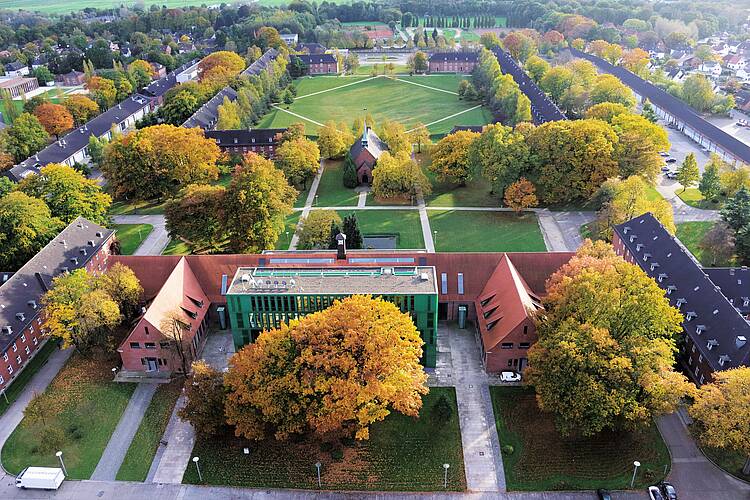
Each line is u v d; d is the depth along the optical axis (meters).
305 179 189.38
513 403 97.56
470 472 86.06
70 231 132.50
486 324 107.62
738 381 79.94
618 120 176.75
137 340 104.25
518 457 88.00
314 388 86.25
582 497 81.88
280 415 86.56
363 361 87.31
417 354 92.75
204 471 87.31
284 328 92.38
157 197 180.38
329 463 87.88
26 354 110.25
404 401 87.38
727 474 84.19
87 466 88.75
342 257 117.94
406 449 89.88
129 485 85.69
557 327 93.94
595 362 84.88
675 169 191.50
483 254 116.94
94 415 97.81
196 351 111.06
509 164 164.12
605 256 109.56
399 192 171.62
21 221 134.25
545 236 151.62
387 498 82.75
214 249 147.75
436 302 101.50
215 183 191.25
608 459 86.88
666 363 86.00
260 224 138.12
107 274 114.12
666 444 89.00
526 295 107.06
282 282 106.62
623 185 143.75
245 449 89.19
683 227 153.12
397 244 149.88
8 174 184.88
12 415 98.50
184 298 112.44
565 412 85.62
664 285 111.94
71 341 106.69
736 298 110.94
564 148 160.50
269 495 83.62
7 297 110.31
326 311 92.94
